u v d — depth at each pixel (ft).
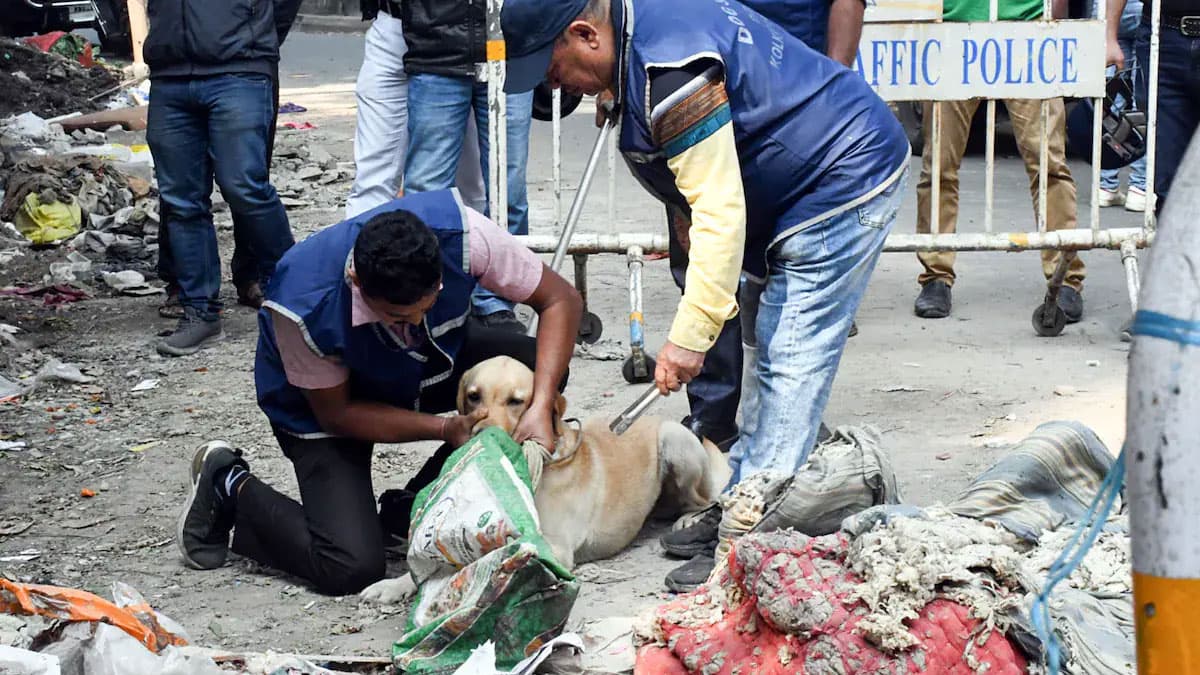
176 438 22.43
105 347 27.84
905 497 18.52
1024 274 31.14
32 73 56.49
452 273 16.02
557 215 24.82
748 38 15.05
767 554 13.03
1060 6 26.13
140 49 31.68
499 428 15.46
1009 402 22.47
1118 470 7.45
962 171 44.14
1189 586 6.24
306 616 15.88
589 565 17.19
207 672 12.84
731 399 20.66
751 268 16.26
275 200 27.96
